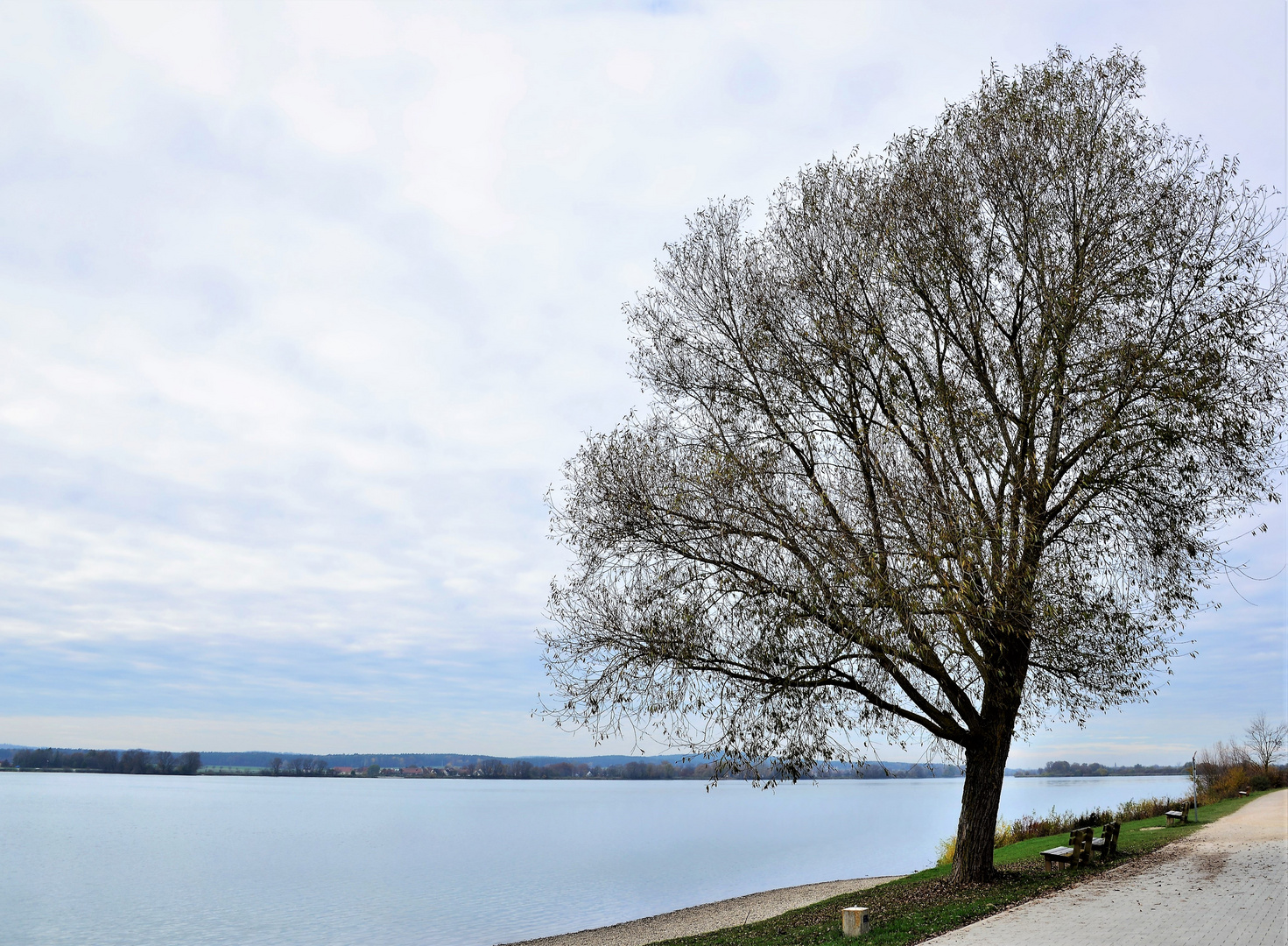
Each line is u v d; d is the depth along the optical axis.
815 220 17.19
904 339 16.95
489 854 65.94
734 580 15.92
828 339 16.58
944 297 16.80
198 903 41.47
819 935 15.71
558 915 35.88
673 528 16.66
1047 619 14.52
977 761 17.38
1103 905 14.09
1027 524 14.98
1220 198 15.73
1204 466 15.66
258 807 155.12
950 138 17.08
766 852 64.44
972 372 16.70
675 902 38.41
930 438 15.75
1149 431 15.48
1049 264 15.91
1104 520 16.27
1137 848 22.55
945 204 16.38
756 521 16.12
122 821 110.06
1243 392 15.30
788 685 15.86
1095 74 16.78
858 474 16.34
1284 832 25.41
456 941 30.78
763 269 17.75
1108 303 15.82
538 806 173.00
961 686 17.19
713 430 17.45
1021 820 34.81
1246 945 10.79
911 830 96.31
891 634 14.52
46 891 46.38
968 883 17.25
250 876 52.34
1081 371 15.91
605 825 107.69
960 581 13.91
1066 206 16.23
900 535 14.74
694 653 16.17
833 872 48.34
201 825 103.19
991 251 16.55
